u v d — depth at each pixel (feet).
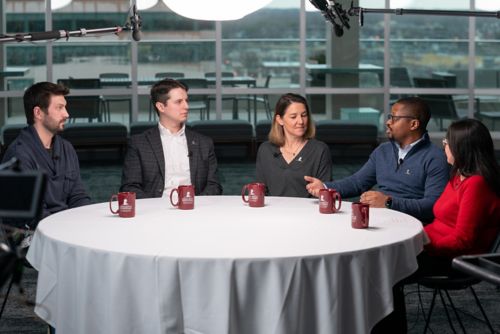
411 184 13.50
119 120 34.76
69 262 9.68
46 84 13.79
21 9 33.68
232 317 8.91
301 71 35.40
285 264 8.92
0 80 33.76
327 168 14.61
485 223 11.39
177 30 34.60
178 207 12.03
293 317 8.97
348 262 9.28
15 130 31.07
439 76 35.76
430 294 15.11
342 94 35.86
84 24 34.04
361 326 9.36
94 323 9.41
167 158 14.87
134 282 9.10
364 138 32.89
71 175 13.97
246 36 35.04
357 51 35.53
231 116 35.53
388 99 35.83
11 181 5.98
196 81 35.09
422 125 13.55
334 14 12.92
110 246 9.40
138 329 9.15
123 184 14.76
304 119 14.53
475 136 11.44
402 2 35.17
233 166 31.48
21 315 13.89
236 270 8.88
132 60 34.42
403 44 35.53
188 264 8.91
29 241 12.66
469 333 13.01
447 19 35.37
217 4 11.23
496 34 35.45
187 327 9.01
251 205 12.21
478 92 35.70
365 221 10.53
